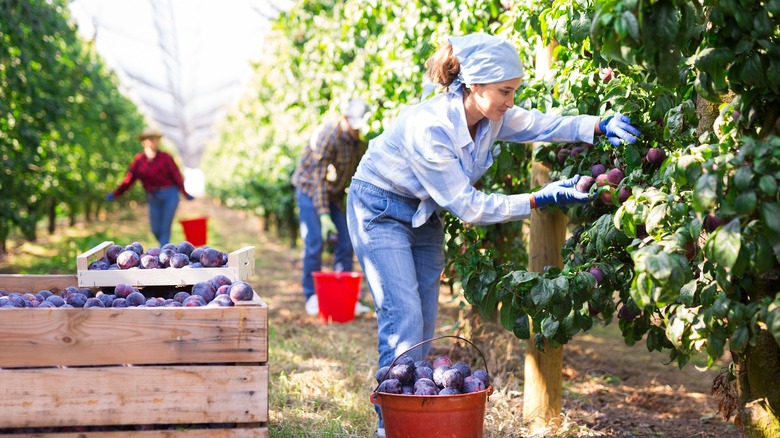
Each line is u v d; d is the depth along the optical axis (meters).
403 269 2.92
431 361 4.38
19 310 2.35
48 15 7.81
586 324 2.80
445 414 2.57
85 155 13.32
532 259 3.28
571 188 2.71
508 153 3.43
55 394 2.36
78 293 2.67
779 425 2.19
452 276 4.30
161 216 8.48
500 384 3.92
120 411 2.39
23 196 8.55
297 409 3.45
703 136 2.28
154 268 2.96
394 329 2.92
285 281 8.15
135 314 2.40
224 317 2.44
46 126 8.23
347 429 3.25
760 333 2.19
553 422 3.31
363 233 2.97
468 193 2.74
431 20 4.61
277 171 11.32
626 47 2.04
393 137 2.88
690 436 3.40
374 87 4.92
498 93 2.71
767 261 1.94
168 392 2.41
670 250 2.09
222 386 2.43
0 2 6.79
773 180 1.87
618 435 3.35
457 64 2.82
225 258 3.03
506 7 3.98
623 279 2.81
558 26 2.82
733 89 2.13
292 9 8.65
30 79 7.62
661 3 1.92
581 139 2.89
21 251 10.59
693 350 2.46
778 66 2.00
